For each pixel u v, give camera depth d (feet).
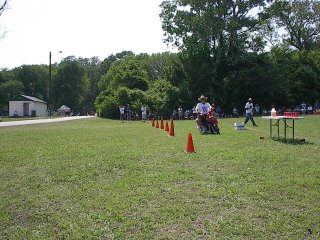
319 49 214.07
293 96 187.42
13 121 142.00
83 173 29.58
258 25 177.47
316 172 28.07
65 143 50.80
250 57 176.04
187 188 24.17
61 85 364.99
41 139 57.77
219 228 17.21
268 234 16.51
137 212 19.77
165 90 176.24
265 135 57.82
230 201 21.18
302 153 37.50
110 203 21.25
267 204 20.54
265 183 24.88
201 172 28.86
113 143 49.16
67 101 366.84
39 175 29.58
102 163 33.35
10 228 18.29
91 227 17.83
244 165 31.24
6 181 27.91
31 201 22.49
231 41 177.58
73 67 367.66
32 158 37.78
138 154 38.11
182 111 164.45
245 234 16.55
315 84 191.62
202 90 179.73
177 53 189.67
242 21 173.47
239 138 53.01
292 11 203.72
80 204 21.49
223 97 176.65
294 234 16.47
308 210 19.53
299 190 23.13
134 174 28.60
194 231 17.01
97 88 417.69
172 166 31.48
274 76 175.94
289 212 19.25
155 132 69.31
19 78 365.81
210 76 178.50
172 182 25.81
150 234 16.74
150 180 26.45
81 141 53.01
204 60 180.65
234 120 115.34
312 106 188.85
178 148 42.34
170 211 19.62
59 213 20.07
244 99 178.81
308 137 54.54
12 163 35.04
